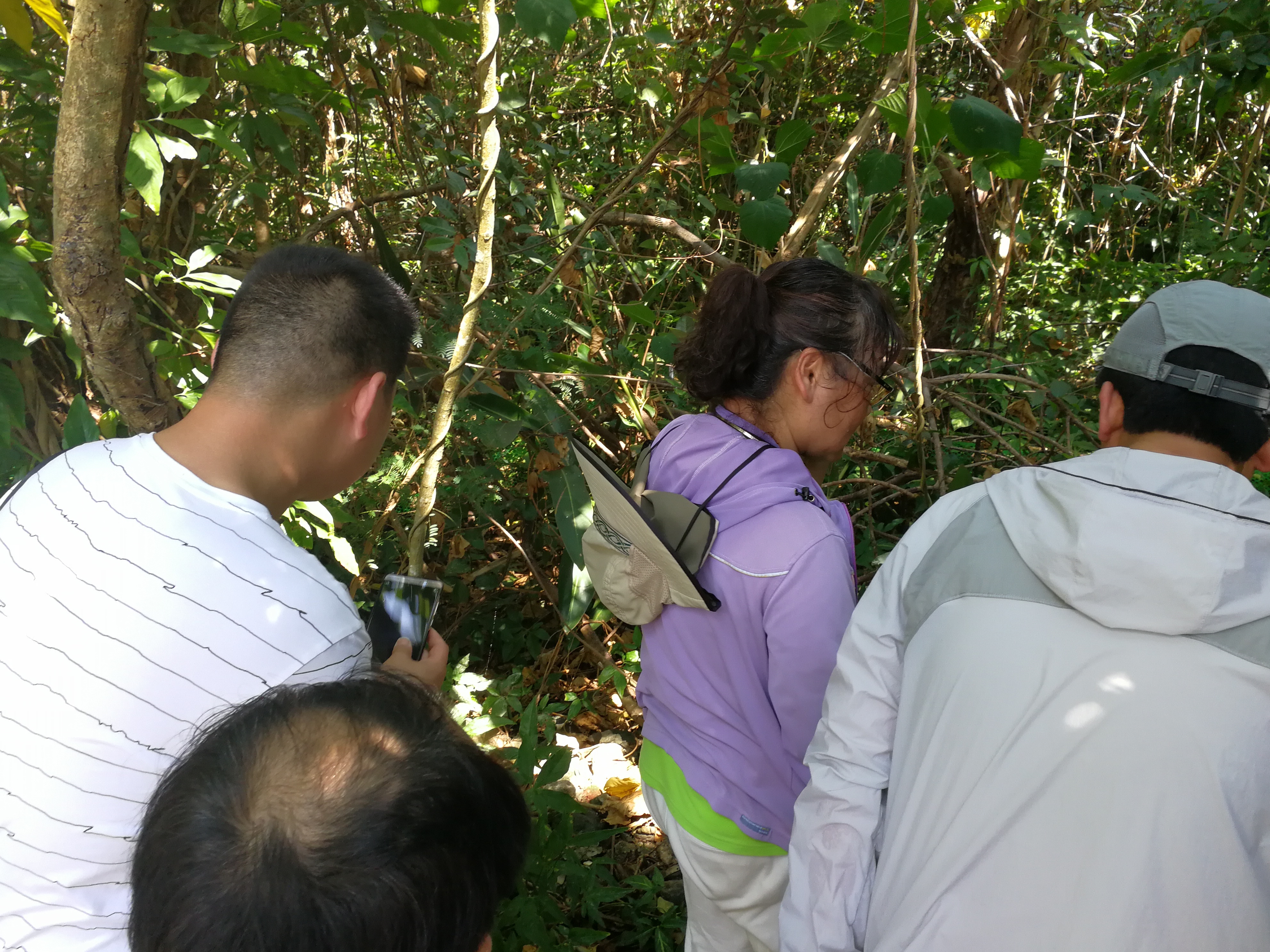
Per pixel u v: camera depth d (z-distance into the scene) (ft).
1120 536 3.12
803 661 4.39
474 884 1.98
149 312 7.58
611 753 9.18
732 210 9.20
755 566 4.48
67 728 3.22
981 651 3.35
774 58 7.97
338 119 14.25
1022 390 8.89
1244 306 3.43
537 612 10.93
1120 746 2.99
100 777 3.25
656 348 8.75
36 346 7.30
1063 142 17.63
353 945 1.80
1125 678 3.06
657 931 6.98
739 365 4.85
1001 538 3.58
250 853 1.84
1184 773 2.91
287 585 3.46
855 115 14.37
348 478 4.13
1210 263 13.17
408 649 4.59
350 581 9.27
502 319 8.52
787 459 4.81
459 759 2.08
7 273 5.28
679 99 10.12
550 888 6.62
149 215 7.57
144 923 1.95
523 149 11.89
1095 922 2.90
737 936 5.42
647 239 12.41
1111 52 16.28
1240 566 3.01
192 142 7.75
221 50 6.56
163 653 3.25
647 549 4.64
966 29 11.05
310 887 1.79
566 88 14.32
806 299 4.76
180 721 3.28
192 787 2.01
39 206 7.17
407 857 1.85
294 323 3.62
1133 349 3.54
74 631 3.25
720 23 9.55
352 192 12.75
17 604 3.34
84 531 3.38
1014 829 3.10
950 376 8.66
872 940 3.45
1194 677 3.00
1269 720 2.96
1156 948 2.85
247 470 3.68
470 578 10.02
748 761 4.73
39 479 3.67
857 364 4.74
